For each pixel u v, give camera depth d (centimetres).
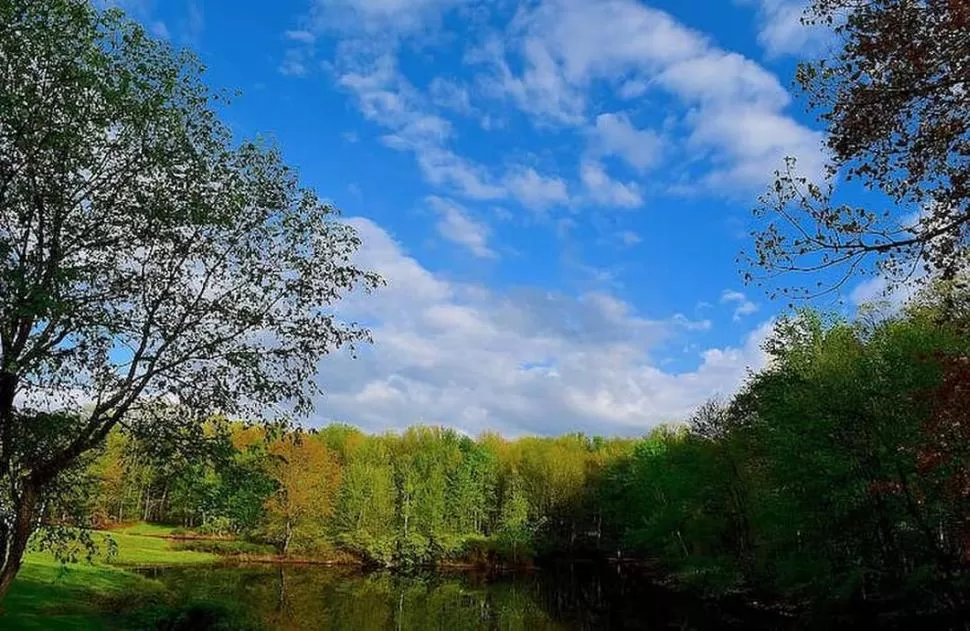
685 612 4403
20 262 1255
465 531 8569
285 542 7188
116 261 1406
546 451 10031
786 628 3544
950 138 985
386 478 8100
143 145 1387
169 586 4097
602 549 9512
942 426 1822
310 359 1541
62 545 1484
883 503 3128
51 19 1276
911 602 3127
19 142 1247
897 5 965
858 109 1023
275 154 1586
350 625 3641
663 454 6825
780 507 3653
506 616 4378
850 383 3125
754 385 4753
